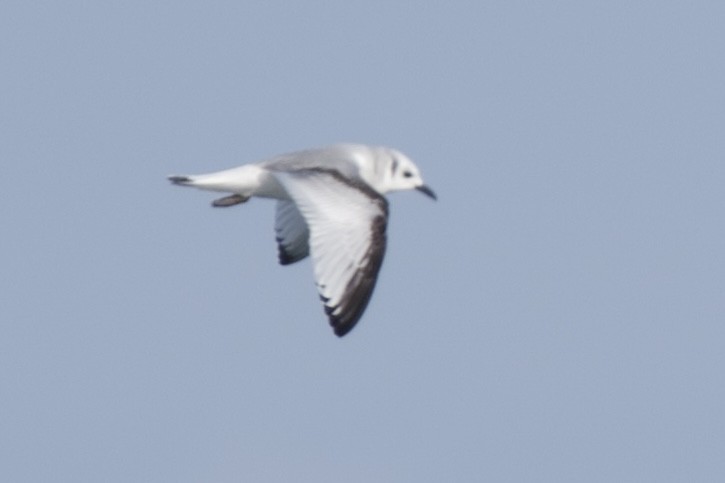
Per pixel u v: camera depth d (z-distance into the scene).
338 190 19.12
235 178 20.59
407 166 22.38
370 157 21.98
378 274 18.55
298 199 19.11
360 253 18.59
